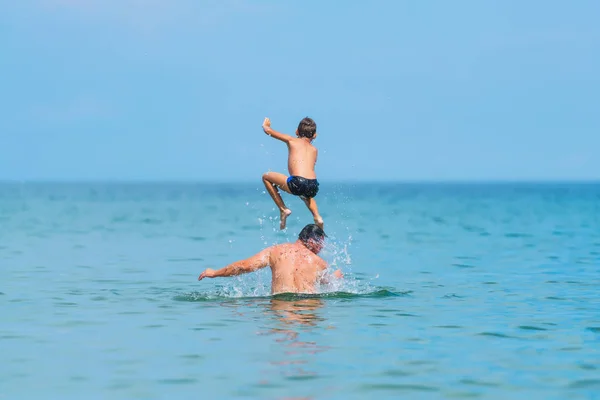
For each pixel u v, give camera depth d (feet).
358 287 126.93
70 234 268.00
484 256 190.49
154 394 64.95
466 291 125.29
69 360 76.33
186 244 229.86
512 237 259.19
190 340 85.10
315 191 107.34
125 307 107.86
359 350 80.33
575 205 613.52
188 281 139.33
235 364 74.49
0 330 91.15
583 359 77.05
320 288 119.96
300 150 107.76
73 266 165.07
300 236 120.57
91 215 426.10
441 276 148.15
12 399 63.57
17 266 164.25
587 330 91.71
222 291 123.75
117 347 81.76
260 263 116.88
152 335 87.86
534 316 101.14
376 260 181.27
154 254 196.54
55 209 510.17
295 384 67.82
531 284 135.23
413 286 131.85
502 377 70.33
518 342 84.79
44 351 80.12
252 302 111.34
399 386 67.36
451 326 93.76
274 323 94.84
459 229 305.94
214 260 180.96
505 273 152.97
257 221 370.32
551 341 85.40
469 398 64.13
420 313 102.89
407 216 431.02
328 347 81.76
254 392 65.46
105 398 63.82
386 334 88.48
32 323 95.61
